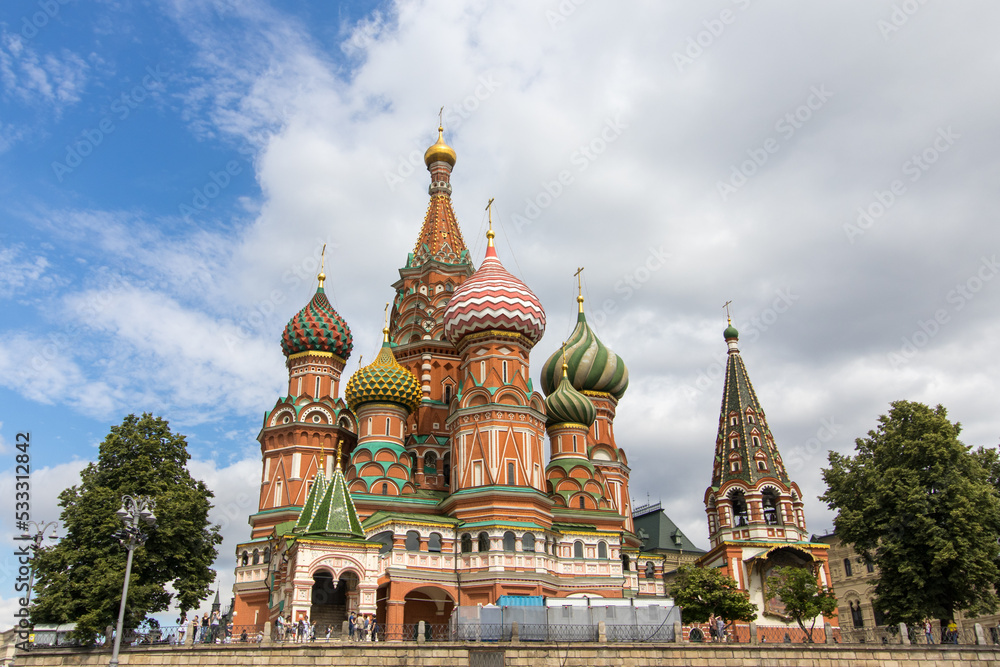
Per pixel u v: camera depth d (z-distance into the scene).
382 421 72.38
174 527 52.91
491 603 60.78
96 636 49.78
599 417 86.19
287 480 73.75
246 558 71.75
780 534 77.00
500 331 72.06
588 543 68.81
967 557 52.66
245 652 45.97
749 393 84.62
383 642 45.75
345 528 56.88
